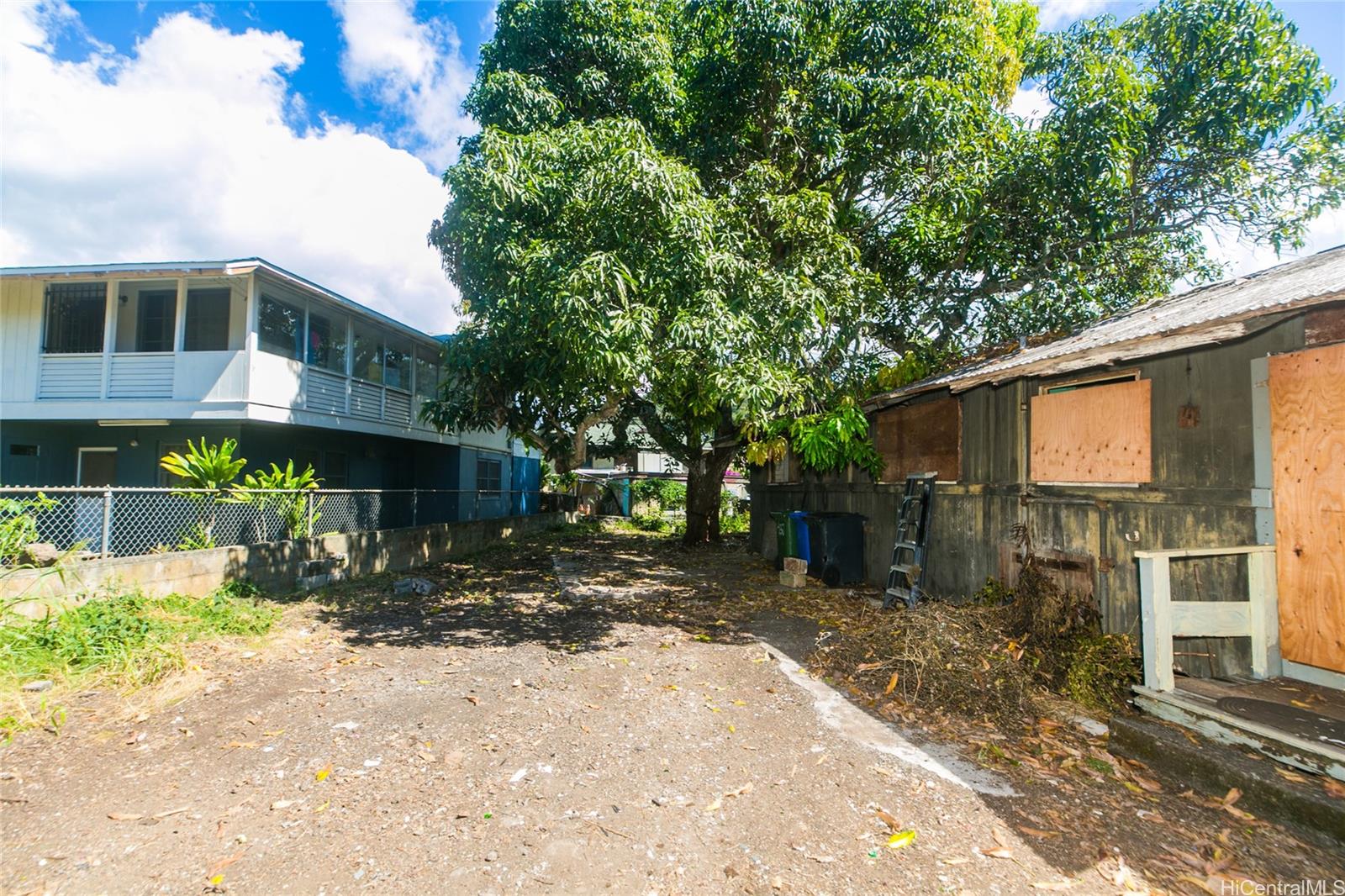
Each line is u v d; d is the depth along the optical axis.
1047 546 5.71
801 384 7.40
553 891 2.35
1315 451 3.82
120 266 9.63
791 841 2.68
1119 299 11.53
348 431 12.42
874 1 9.17
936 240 9.52
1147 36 8.72
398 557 10.18
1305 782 2.82
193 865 2.45
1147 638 3.80
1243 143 8.87
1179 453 4.59
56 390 10.10
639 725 3.92
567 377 7.54
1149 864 2.53
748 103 9.48
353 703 4.21
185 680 4.44
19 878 2.34
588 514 21.75
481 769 3.30
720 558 12.17
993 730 3.86
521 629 6.41
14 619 4.72
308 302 11.01
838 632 6.11
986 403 6.62
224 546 7.36
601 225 6.29
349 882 2.37
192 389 9.81
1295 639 3.91
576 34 9.44
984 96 9.75
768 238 8.58
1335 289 3.40
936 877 2.45
